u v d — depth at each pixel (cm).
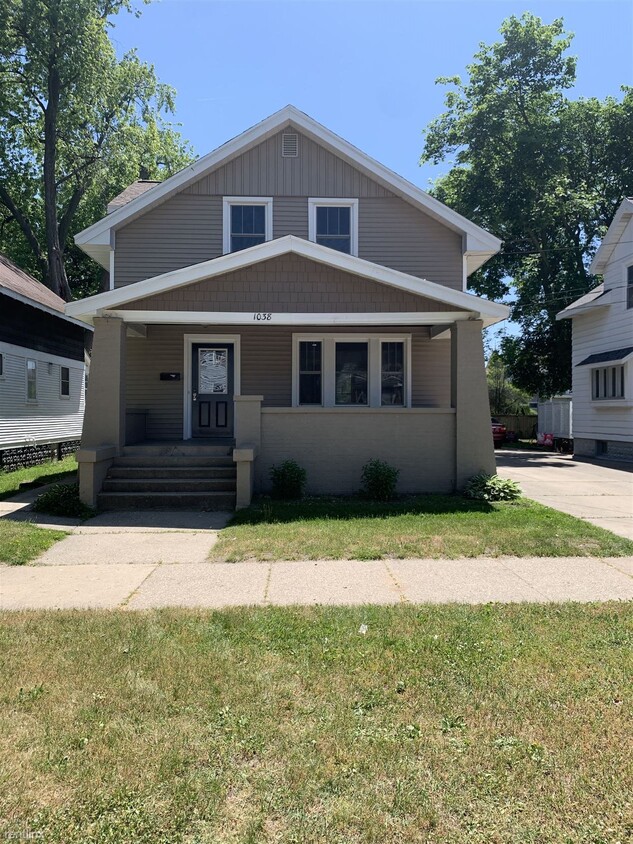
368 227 1242
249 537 705
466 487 971
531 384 2870
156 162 2966
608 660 367
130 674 346
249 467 882
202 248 1220
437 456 1007
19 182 2655
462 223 1224
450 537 702
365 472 956
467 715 303
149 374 1241
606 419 1814
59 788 245
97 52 2250
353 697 321
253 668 356
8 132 2480
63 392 1848
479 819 229
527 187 2414
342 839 218
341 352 1277
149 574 576
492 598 500
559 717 300
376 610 462
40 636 406
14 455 1479
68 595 512
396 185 1224
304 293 1007
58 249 2339
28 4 2053
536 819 229
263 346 1260
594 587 532
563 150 2497
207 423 1256
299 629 420
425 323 1030
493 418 3366
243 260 989
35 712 304
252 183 1230
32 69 2212
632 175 2502
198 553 653
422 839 218
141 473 941
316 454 988
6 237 2908
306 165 1238
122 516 845
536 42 2445
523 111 2509
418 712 306
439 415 1006
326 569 591
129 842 216
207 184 1223
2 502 951
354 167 1241
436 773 255
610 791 244
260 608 470
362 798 239
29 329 1577
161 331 1243
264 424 985
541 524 772
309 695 323
